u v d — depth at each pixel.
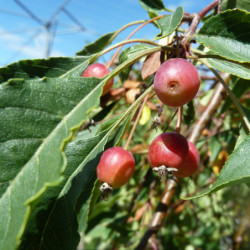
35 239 0.07
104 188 0.08
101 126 0.11
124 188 0.21
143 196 0.20
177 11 0.09
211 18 0.08
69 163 0.09
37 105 0.06
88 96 0.07
